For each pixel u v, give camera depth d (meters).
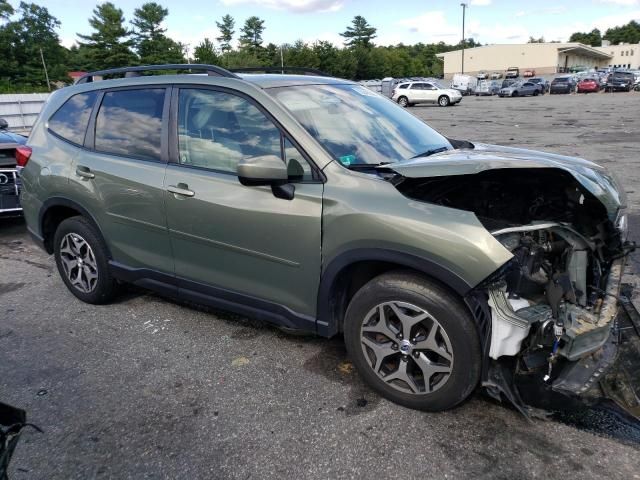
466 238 2.40
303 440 2.60
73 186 3.91
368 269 2.91
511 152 3.39
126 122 3.70
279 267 3.02
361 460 2.45
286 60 78.06
